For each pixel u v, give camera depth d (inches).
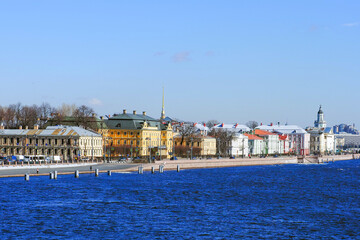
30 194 6791.3
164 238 4719.5
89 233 4832.7
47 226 5044.3
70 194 6939.0
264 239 4776.1
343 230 5182.1
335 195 7760.8
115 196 6929.1
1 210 5674.2
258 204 6648.6
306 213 6043.3
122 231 4928.6
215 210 6097.4
